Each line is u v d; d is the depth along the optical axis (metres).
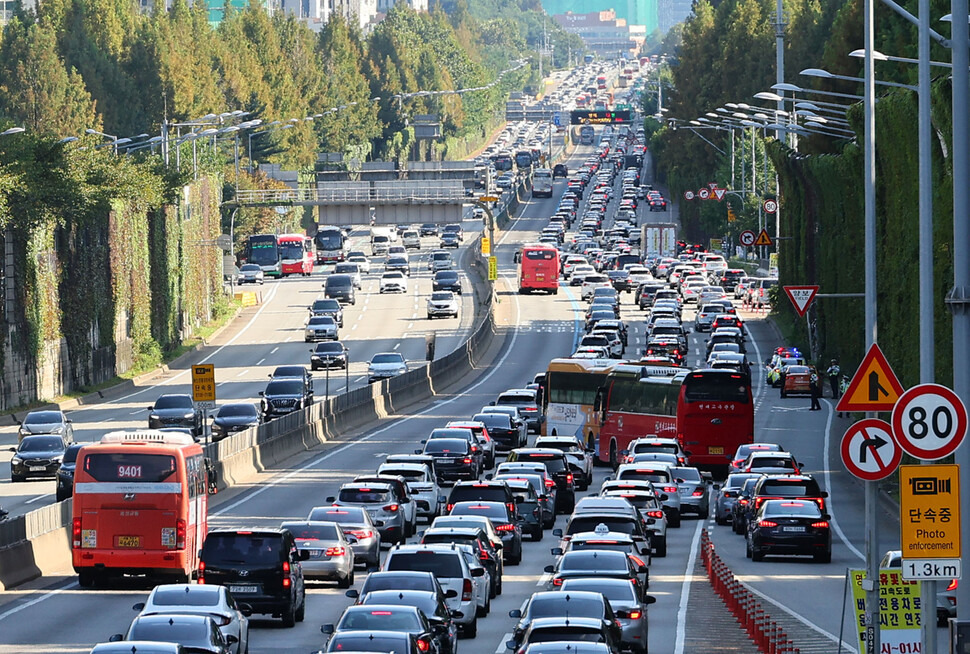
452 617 107.12
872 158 124.56
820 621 114.44
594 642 75.88
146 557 125.88
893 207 193.50
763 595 129.00
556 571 104.25
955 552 61.69
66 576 138.50
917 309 183.25
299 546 128.12
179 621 80.38
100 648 72.44
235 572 110.25
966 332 73.06
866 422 73.69
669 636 107.06
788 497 149.62
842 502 193.50
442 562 108.75
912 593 77.06
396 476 161.12
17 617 115.56
